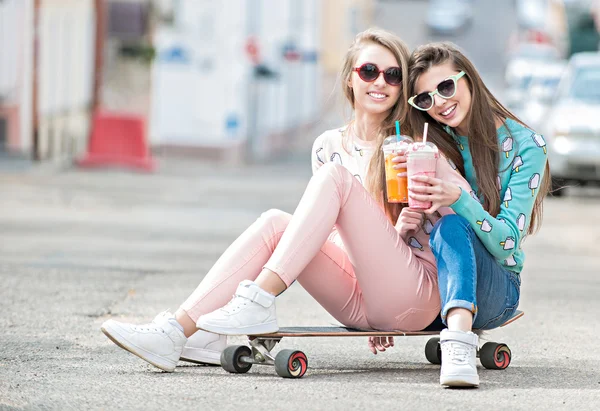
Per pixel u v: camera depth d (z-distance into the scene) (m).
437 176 6.68
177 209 18.95
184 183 24.59
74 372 6.70
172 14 32.72
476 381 6.28
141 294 10.15
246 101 34.91
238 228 16.42
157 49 31.23
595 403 6.09
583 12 43.03
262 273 6.46
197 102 33.00
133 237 14.78
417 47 6.93
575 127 22.38
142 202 19.88
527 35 71.31
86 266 11.85
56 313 9.02
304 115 50.81
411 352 7.68
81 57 30.05
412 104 6.77
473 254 6.40
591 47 43.09
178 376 6.60
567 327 9.05
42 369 6.79
